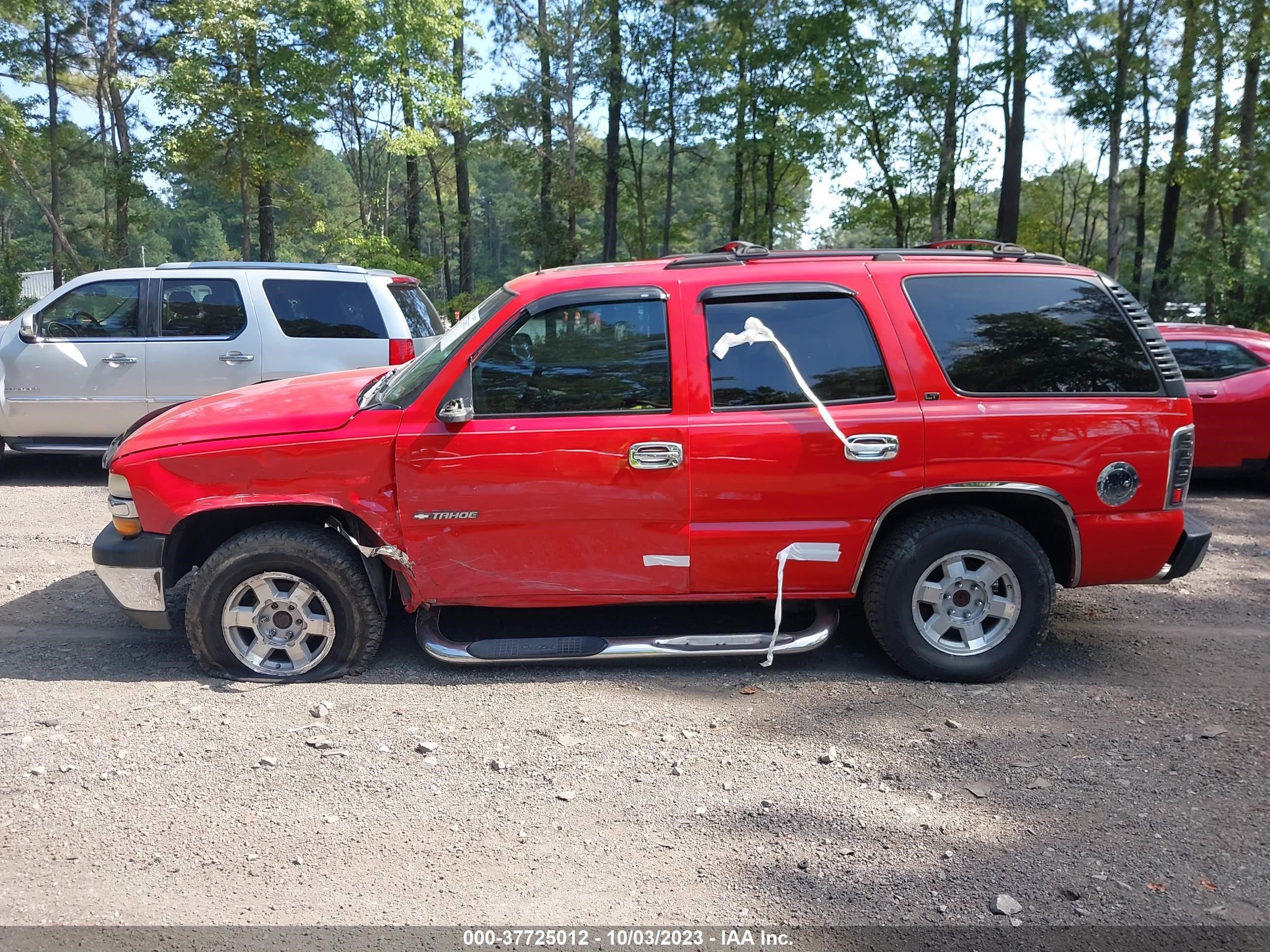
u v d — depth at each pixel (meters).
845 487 4.19
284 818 3.24
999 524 4.26
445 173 31.81
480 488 4.16
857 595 4.53
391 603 5.42
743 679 4.47
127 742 3.76
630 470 4.15
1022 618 4.32
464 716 4.03
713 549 4.24
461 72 24.48
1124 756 3.69
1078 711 4.11
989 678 4.38
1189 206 27.33
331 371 8.94
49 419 8.83
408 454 4.15
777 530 4.23
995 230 31.25
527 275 4.66
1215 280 23.89
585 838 3.14
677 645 4.38
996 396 4.23
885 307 4.25
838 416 4.18
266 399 4.64
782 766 3.62
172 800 3.35
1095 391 4.28
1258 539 7.21
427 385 4.23
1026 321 4.30
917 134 25.67
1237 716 4.06
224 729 3.89
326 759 3.64
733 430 4.15
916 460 4.18
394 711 4.06
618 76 26.23
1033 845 3.09
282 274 8.95
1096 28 22.41
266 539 4.22
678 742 3.81
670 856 3.04
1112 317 4.34
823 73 24.06
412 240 26.30
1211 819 3.24
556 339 4.23
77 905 2.77
